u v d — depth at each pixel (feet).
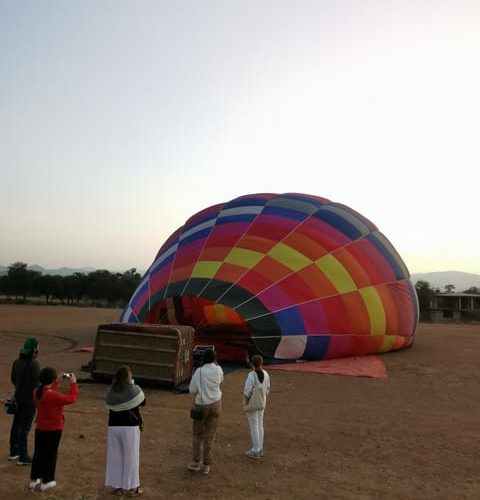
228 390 34.65
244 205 56.13
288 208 55.06
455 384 37.70
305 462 20.58
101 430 24.14
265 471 19.48
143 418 26.71
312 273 48.57
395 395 33.60
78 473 18.63
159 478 18.51
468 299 213.66
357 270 51.06
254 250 49.60
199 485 17.95
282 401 31.37
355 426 26.02
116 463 16.75
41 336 68.33
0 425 24.73
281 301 45.83
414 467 20.25
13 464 19.31
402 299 54.54
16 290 235.81
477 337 74.79
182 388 33.96
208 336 54.44
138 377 34.50
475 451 22.33
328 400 31.86
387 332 51.37
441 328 97.04
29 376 19.43
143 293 51.03
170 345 34.65
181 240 54.80
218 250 50.42
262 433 21.13
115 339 35.60
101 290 241.55
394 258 57.06
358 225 56.65
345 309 48.03
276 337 44.50
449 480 18.95
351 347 48.14
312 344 45.57
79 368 41.22
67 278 244.83
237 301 45.37
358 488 18.03
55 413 17.20
